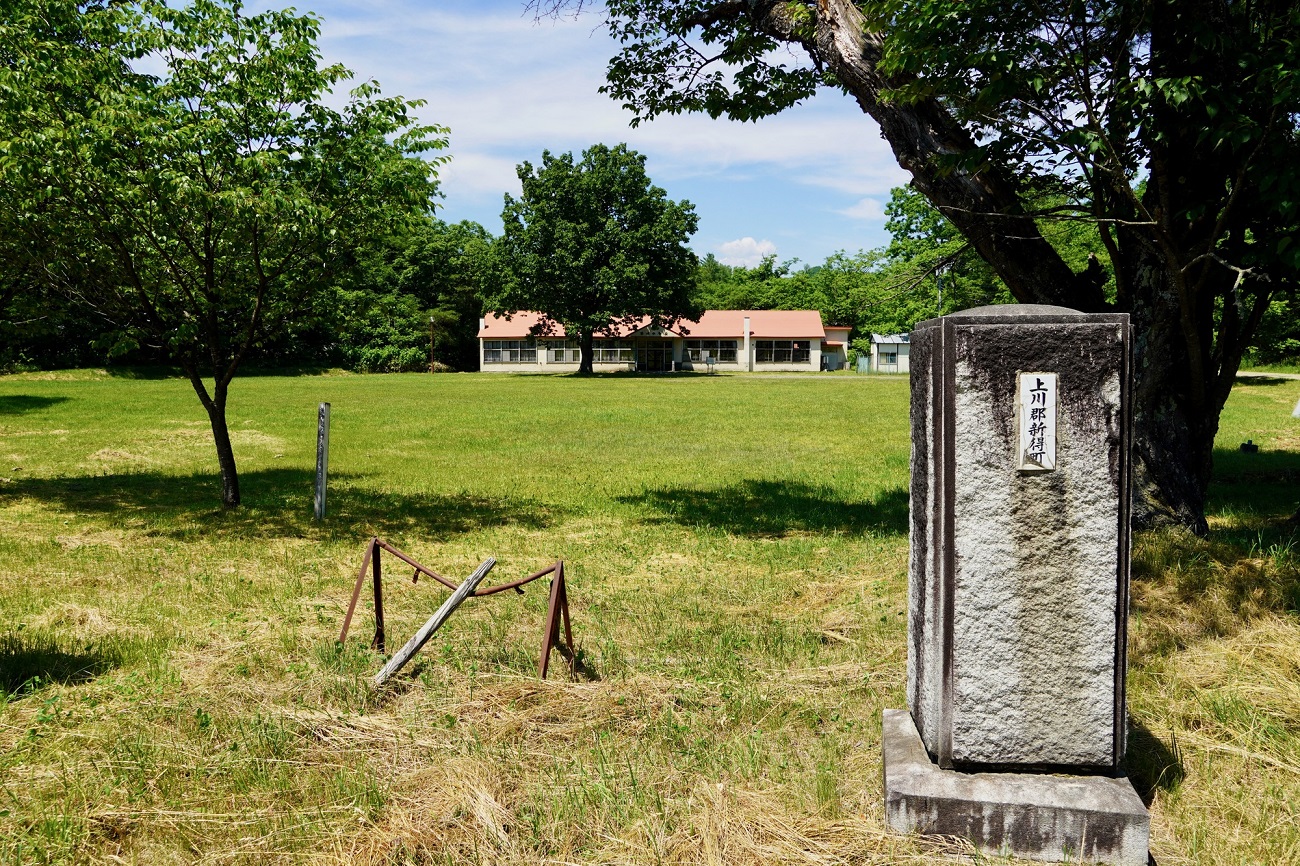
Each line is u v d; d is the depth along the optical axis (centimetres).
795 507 1184
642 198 6181
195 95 1050
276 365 6344
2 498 1262
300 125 1090
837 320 8994
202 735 460
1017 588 360
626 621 675
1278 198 655
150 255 1154
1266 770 414
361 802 391
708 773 419
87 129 977
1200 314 843
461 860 352
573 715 484
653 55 1112
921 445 399
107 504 1229
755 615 690
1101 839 349
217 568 855
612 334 6612
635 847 359
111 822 378
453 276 7462
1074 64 695
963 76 741
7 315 1320
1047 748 366
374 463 1703
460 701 503
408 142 1136
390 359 6956
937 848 357
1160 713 476
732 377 6131
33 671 556
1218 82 726
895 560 842
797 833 368
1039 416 353
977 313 359
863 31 789
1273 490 1253
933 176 826
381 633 596
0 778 415
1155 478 851
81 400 3241
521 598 737
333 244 1141
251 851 355
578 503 1250
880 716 481
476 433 2281
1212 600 636
